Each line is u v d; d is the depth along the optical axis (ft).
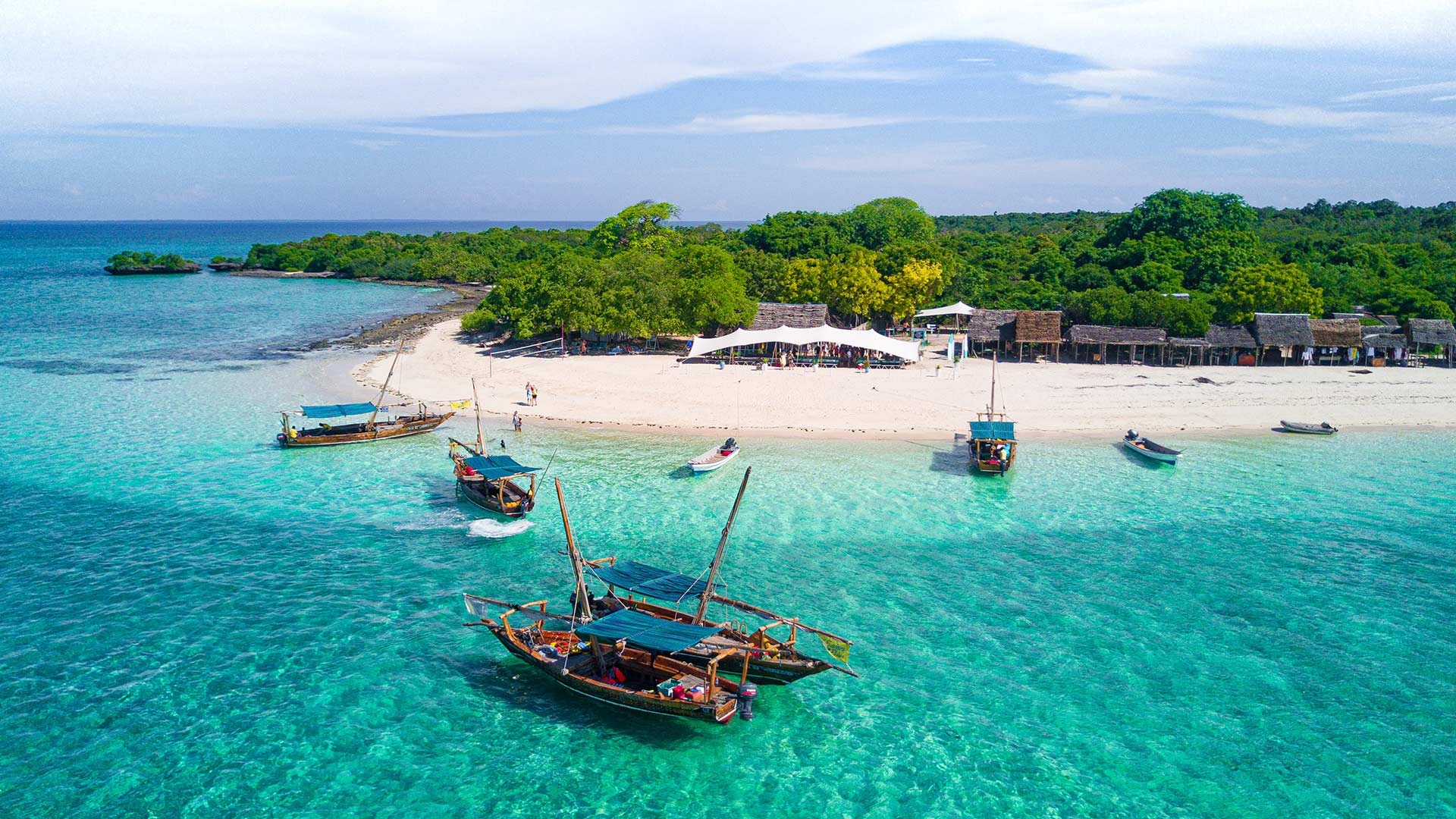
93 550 125.39
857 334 264.72
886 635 102.94
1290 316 262.47
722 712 82.02
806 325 284.41
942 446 182.09
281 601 110.22
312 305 442.91
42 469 161.68
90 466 164.04
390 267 602.85
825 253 442.50
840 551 127.54
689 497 150.00
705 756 81.66
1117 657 98.02
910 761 80.38
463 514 141.59
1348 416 206.39
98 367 260.62
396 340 315.37
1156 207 422.41
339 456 173.27
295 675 93.40
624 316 269.23
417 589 114.52
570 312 272.31
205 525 135.85
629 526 136.77
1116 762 79.97
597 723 86.84
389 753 81.20
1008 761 80.23
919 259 355.36
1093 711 87.61
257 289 528.22
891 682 92.99
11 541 127.75
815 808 74.38
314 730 84.02
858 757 81.20
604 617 95.71
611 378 238.89
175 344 307.58
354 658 97.09
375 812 73.41
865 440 185.98
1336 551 128.57
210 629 102.73
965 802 74.90
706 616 106.42
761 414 204.13
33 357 276.21
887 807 74.43
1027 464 170.50
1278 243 452.35
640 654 95.25
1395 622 106.32
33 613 105.29
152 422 196.54
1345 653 98.78
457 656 98.48
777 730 85.71
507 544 129.49
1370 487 157.58
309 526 136.36
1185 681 93.04
